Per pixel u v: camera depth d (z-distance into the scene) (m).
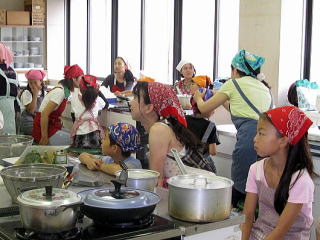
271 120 2.11
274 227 2.17
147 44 7.81
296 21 4.89
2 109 3.77
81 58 9.67
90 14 9.30
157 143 2.36
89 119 4.48
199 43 6.74
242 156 3.46
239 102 3.48
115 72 6.34
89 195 1.54
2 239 1.44
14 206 1.69
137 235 1.47
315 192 3.36
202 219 1.59
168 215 1.66
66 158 2.23
